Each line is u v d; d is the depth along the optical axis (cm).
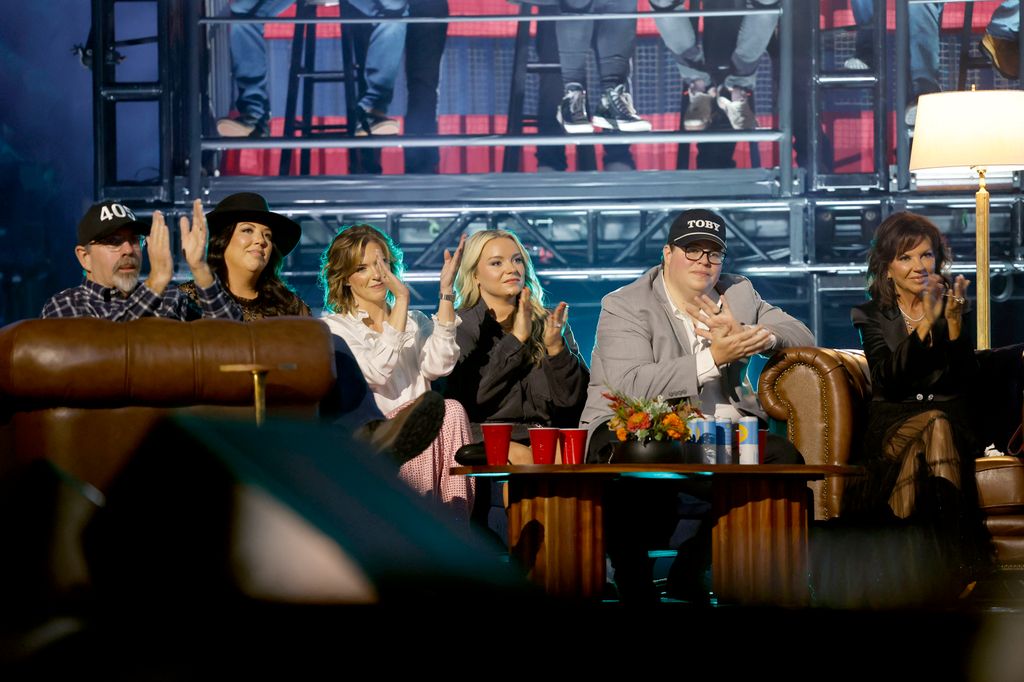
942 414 1287
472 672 599
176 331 1039
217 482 524
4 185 2662
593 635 795
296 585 512
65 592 735
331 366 1069
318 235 2427
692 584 1233
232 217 1315
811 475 1116
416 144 2341
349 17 2359
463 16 2328
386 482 560
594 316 2469
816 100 2341
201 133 2372
